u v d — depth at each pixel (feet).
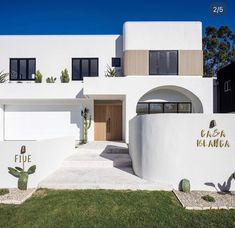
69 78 45.62
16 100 44.68
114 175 21.58
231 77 41.55
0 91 42.37
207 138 18.07
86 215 13.74
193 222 12.85
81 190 18.28
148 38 41.60
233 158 17.90
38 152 19.49
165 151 18.78
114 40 46.93
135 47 41.42
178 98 43.62
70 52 47.09
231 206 14.89
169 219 13.20
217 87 47.24
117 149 31.01
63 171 23.25
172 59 42.09
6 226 12.46
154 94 43.78
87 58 47.19
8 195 16.94
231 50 91.50
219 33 91.97
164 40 41.65
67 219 13.23
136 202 15.69
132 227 12.34
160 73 41.93
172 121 18.58
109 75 44.52
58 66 47.06
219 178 17.98
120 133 46.29
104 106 46.32
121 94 37.96
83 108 44.39
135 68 41.24
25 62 47.52
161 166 18.94
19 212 14.14
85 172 22.82
